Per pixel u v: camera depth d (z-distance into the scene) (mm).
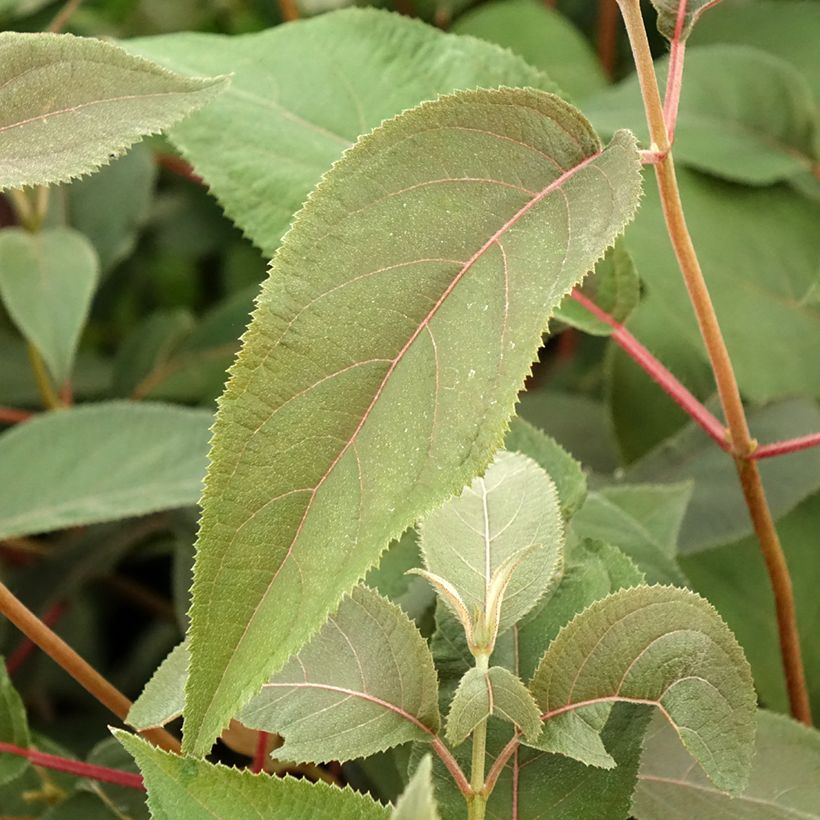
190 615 624
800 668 832
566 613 728
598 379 1264
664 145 712
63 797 828
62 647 756
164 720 693
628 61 1372
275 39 846
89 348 1532
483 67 836
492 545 712
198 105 665
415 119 654
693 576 923
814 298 934
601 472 1074
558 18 1262
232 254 1474
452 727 663
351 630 697
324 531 628
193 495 903
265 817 646
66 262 1112
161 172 1510
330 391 635
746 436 790
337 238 644
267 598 625
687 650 679
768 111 1036
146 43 845
